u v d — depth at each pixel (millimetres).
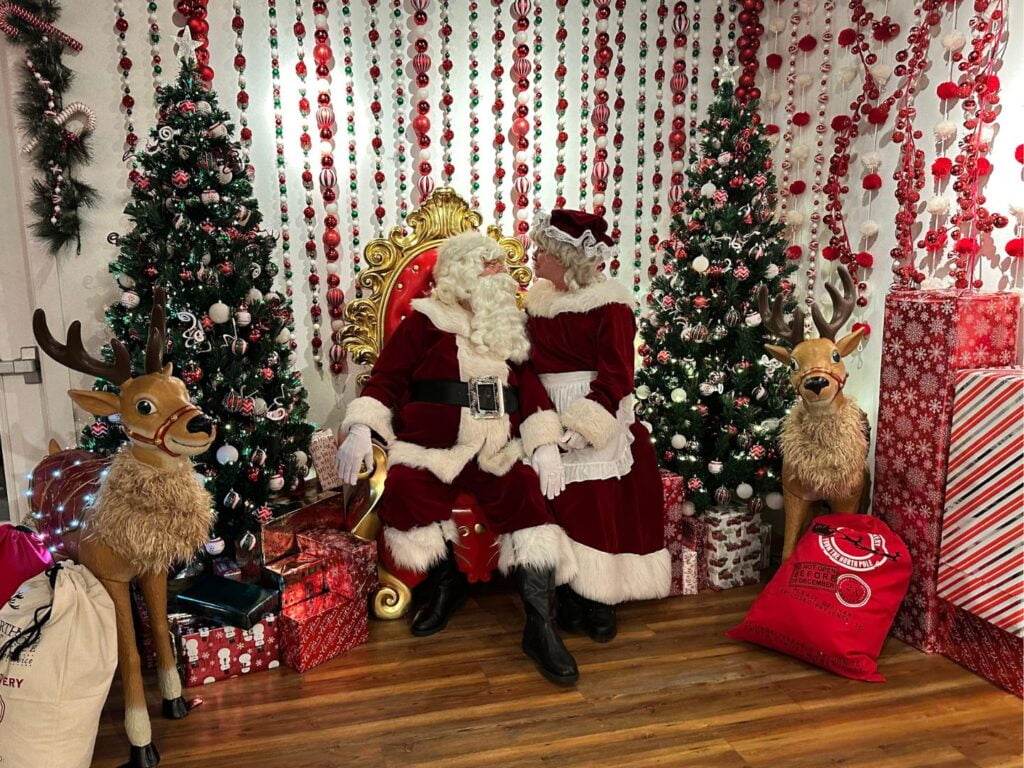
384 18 2996
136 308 2332
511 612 2684
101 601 1754
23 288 2744
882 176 2822
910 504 2348
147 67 2748
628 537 2527
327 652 2338
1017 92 2332
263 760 1866
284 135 2949
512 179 3242
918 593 2346
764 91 3361
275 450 2473
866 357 2936
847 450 2398
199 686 2195
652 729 1979
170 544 1834
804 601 2270
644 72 3312
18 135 2623
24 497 2832
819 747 1900
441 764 1848
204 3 2709
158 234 2330
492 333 2473
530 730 1979
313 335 3078
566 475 2467
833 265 3068
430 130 3107
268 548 2391
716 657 2346
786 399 2824
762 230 2789
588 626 2492
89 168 2723
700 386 2734
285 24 2895
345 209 3068
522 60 3068
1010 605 2066
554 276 2553
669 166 3432
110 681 1750
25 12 2527
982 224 2383
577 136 3299
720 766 1830
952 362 2186
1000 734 1945
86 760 1758
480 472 2498
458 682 2217
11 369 2752
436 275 2605
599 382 2410
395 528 2434
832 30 3018
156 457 1816
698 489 2768
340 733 1974
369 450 2436
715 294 2764
